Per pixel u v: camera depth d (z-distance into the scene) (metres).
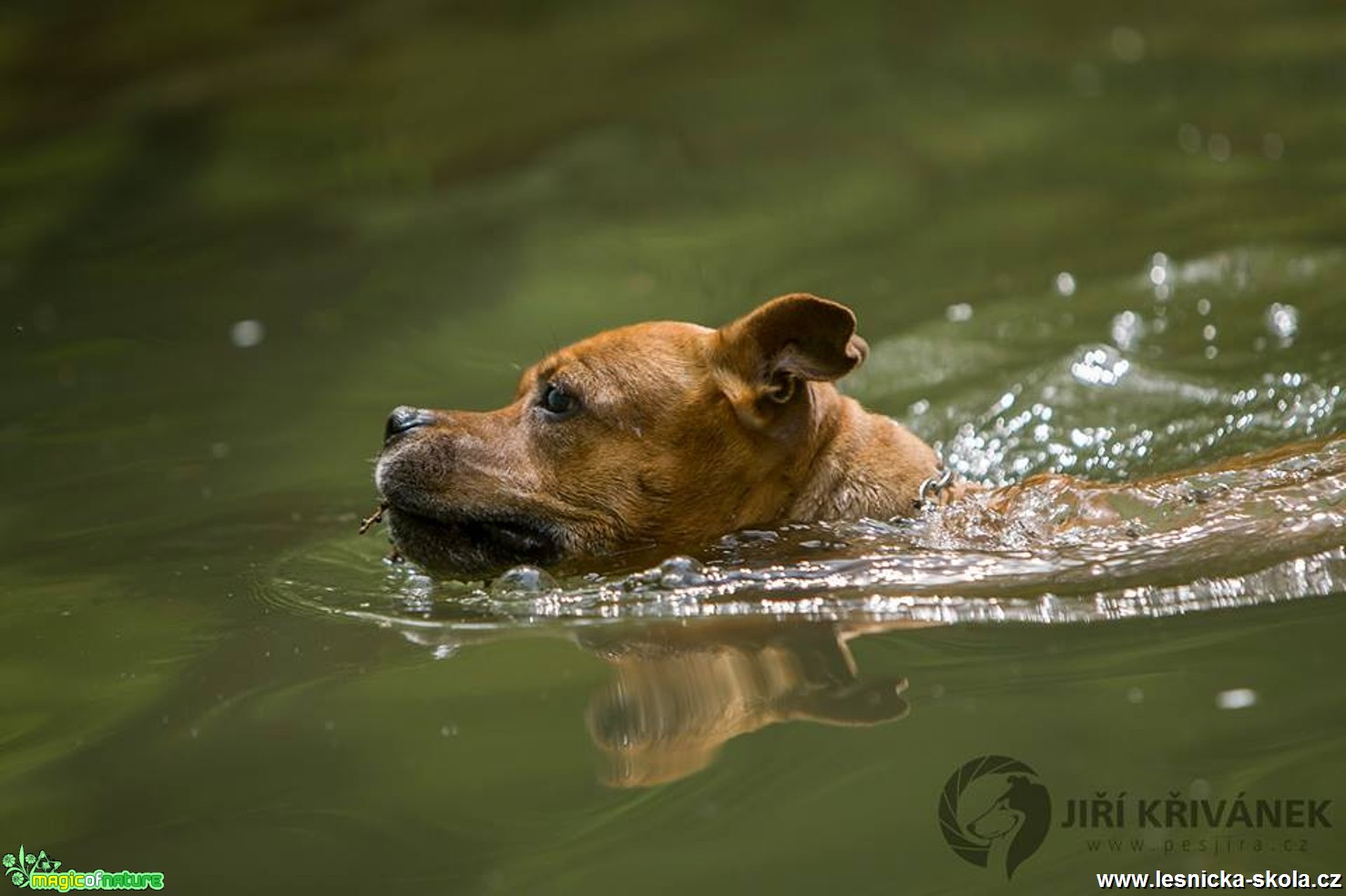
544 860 13.39
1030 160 37.47
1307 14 46.75
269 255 34.94
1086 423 24.12
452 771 14.80
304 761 15.17
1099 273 30.06
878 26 49.38
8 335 31.28
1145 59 44.38
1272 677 15.32
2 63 48.12
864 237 33.72
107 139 42.78
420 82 46.53
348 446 25.33
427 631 18.11
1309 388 23.78
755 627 17.50
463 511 19.52
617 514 19.58
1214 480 19.91
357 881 13.18
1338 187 32.88
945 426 24.84
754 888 12.83
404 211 37.41
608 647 17.25
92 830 14.20
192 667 17.62
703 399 19.59
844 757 14.63
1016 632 16.94
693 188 37.75
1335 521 18.31
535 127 42.81
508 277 32.91
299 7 52.41
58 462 25.45
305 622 18.69
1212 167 35.41
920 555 18.91
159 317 31.83
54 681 17.66
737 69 46.38
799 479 19.98
